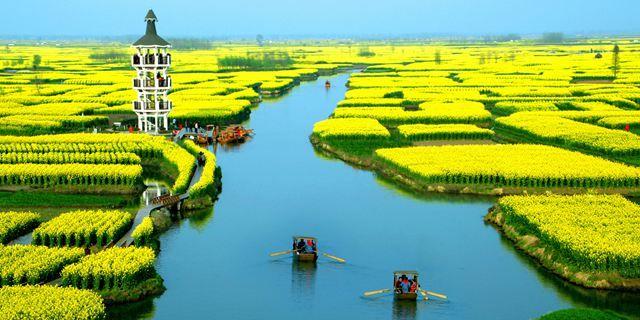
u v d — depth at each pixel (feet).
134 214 277.23
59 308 172.55
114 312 193.26
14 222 244.63
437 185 326.65
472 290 209.77
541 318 175.32
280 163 393.91
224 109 570.46
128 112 570.05
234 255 238.48
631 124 496.23
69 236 232.12
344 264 230.27
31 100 631.56
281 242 252.21
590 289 207.41
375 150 402.52
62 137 414.00
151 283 206.49
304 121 570.87
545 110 578.25
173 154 371.97
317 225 272.51
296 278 218.59
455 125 492.54
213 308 197.16
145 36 428.97
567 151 385.91
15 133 463.83
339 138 447.83
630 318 188.75
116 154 359.05
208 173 326.44
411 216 285.23
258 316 192.44
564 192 316.81
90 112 572.51
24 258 205.26
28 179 322.75
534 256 235.40
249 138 481.87
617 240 221.05
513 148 395.96
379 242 251.80
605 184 320.50
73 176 320.91
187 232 263.70
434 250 243.81
